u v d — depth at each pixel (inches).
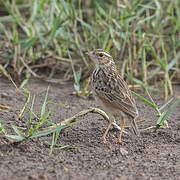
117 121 473.4
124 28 610.5
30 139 395.9
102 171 349.4
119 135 427.2
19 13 681.0
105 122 463.8
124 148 403.2
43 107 410.9
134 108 420.2
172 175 349.7
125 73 579.2
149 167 363.6
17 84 565.0
